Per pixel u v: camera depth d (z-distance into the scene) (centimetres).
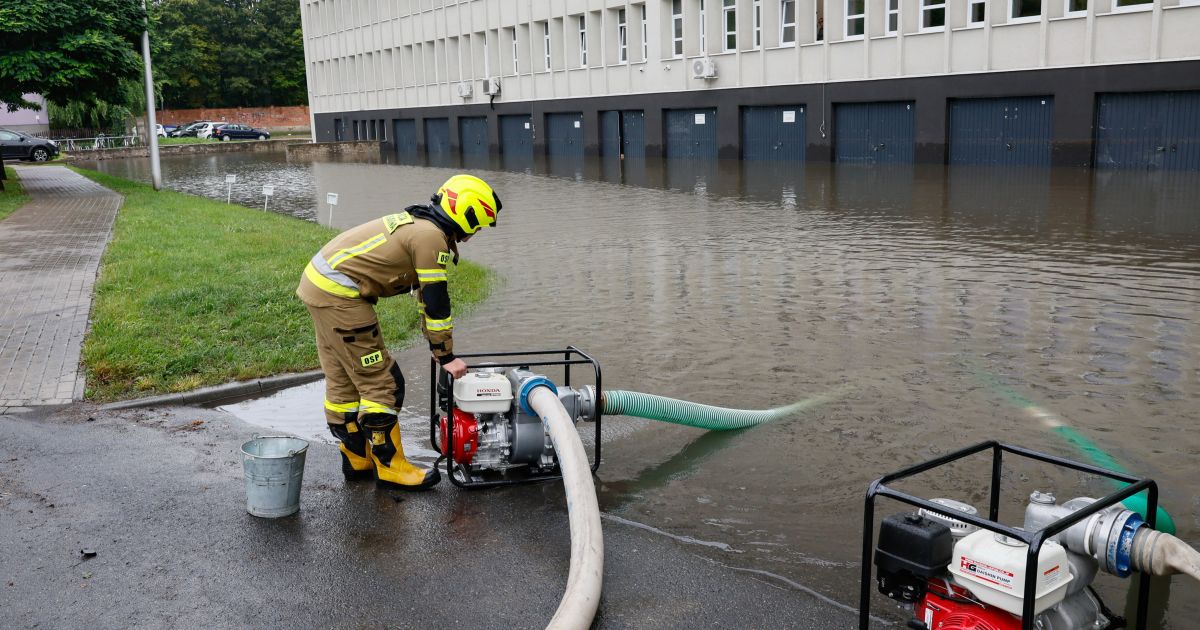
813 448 604
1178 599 415
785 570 443
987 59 2644
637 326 945
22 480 557
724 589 421
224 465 585
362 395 524
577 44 4272
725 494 537
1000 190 2098
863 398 699
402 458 542
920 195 2084
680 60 3675
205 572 439
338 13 6294
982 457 579
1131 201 1806
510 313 1026
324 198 2611
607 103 4091
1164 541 330
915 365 779
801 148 3278
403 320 966
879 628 388
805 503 522
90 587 425
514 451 539
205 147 5931
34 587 425
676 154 3847
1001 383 725
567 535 478
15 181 2964
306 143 4922
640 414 580
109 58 2309
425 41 5369
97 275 1175
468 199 509
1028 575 305
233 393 753
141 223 1781
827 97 3117
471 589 422
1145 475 546
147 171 4072
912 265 1237
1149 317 915
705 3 3481
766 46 3294
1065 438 607
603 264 1334
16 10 2172
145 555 457
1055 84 2500
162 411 706
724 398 707
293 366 808
